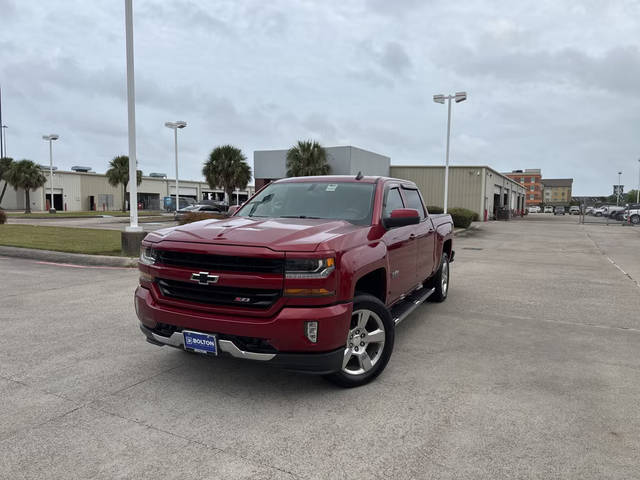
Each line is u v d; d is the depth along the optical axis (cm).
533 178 15712
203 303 346
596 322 598
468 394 366
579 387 381
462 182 3919
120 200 6269
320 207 461
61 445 285
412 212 421
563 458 274
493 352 472
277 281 324
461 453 279
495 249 1642
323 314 327
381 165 4059
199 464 265
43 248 1192
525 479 253
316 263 327
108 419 319
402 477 254
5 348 466
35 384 377
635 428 312
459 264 1203
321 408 339
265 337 324
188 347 351
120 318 582
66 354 450
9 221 3012
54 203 5509
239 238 346
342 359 344
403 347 486
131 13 1066
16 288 765
